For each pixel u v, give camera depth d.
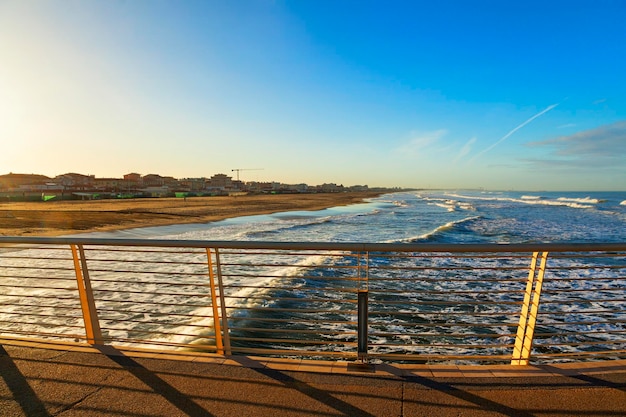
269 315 7.98
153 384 2.56
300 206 66.69
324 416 2.20
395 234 25.11
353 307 8.60
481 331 7.19
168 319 7.47
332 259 14.03
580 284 10.70
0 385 2.58
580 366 2.73
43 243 3.04
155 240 2.90
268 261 13.78
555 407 2.25
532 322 2.80
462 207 60.75
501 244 2.53
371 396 2.39
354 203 81.88
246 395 2.42
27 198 64.44
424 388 2.47
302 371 2.71
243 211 49.28
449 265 12.77
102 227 27.52
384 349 6.38
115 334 6.67
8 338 3.32
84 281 3.18
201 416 2.21
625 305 8.80
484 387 2.47
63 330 6.83
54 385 2.57
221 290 2.98
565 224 31.98
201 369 2.75
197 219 36.38
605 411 2.21
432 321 7.69
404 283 10.70
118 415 2.24
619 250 2.49
